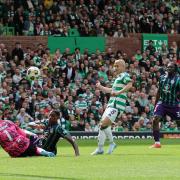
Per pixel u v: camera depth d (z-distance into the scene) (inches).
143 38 2755.9
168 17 2901.1
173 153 1359.5
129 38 2738.7
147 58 2608.3
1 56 2391.7
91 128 2220.7
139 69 2534.5
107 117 1302.9
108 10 2797.7
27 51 2481.5
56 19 2672.2
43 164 1059.3
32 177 863.1
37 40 2608.3
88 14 2746.1
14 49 2444.6
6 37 2583.7
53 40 2615.7
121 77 1314.0
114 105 1306.6
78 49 2491.4
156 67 2554.1
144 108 2347.4
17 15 2640.3
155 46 2751.0
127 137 2170.3
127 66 2544.3
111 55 2541.8
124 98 1317.7
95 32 2706.7
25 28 2640.3
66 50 2491.4
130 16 2822.3
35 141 1212.5
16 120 2134.6
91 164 1063.6
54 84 2348.7
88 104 2276.1
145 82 2476.6
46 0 2709.2
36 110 2177.7
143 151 1440.7
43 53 2453.2
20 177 861.2
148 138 2181.3
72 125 2196.1
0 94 2209.6
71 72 2416.3
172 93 1520.7
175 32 2876.5
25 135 1212.5
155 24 2837.1
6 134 1193.4
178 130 2311.8
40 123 1620.3
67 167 1009.5
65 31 2645.2
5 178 847.7
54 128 1238.3
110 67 2484.0
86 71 2453.2
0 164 1058.1
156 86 2450.8
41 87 2273.6
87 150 1525.6
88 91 2326.5
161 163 1088.2
